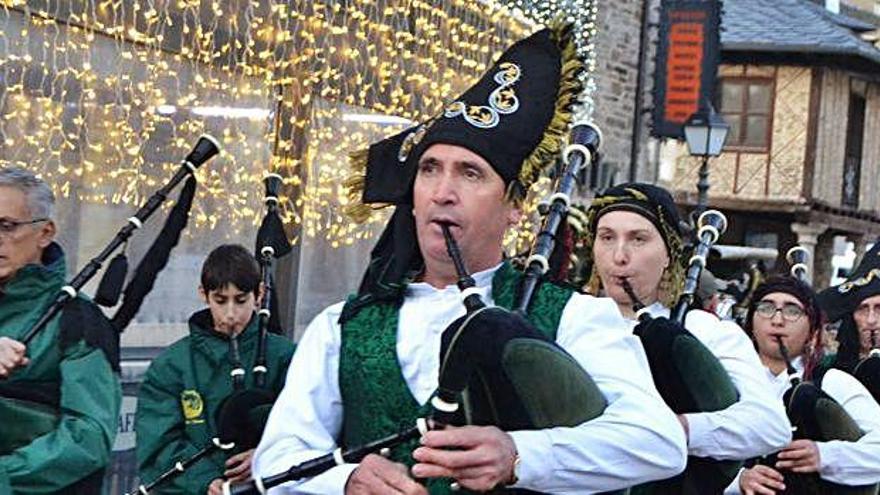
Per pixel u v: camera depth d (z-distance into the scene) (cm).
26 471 611
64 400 631
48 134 1219
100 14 1253
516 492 454
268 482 482
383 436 481
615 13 2334
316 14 1487
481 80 506
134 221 671
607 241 714
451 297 490
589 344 479
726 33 4128
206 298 818
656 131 2553
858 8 5603
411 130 513
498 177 489
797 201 4206
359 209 533
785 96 4216
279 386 805
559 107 504
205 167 1373
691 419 646
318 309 1541
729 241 4397
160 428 818
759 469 804
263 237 830
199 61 1357
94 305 661
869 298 980
